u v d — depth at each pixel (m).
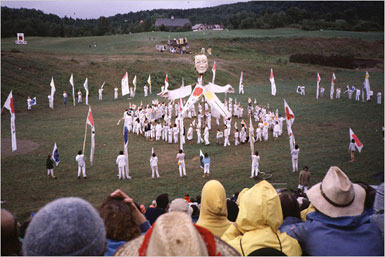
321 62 81.56
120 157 19.92
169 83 60.25
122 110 41.62
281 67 77.31
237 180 20.14
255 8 198.50
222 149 26.97
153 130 29.84
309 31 119.44
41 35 114.81
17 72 48.34
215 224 4.61
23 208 15.90
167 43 91.50
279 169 21.92
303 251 3.92
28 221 5.34
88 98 49.41
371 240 3.53
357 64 84.38
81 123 34.44
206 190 4.67
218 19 172.62
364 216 3.74
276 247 3.62
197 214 8.52
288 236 3.84
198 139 28.67
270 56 92.12
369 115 37.72
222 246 2.80
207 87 35.00
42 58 56.41
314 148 26.47
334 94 52.31
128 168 21.06
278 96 51.94
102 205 3.67
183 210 4.97
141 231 3.82
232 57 86.06
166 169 22.20
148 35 107.62
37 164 22.44
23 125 33.09
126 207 3.61
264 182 4.09
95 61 61.88
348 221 3.65
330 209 3.77
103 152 25.44
